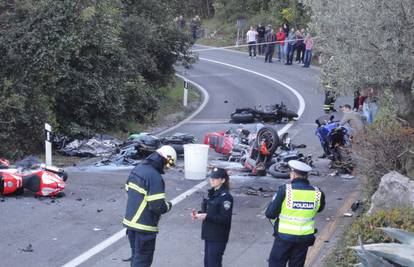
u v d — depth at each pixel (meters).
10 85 20.27
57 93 21.78
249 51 48.72
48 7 21.44
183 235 12.34
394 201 10.89
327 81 13.62
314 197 8.77
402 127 12.98
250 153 18.12
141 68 28.42
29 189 14.93
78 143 20.73
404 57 11.91
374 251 7.52
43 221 13.09
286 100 31.62
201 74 40.62
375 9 11.94
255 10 62.94
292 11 51.62
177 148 19.81
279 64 44.38
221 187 9.20
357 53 12.27
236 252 11.41
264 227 12.91
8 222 12.98
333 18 12.45
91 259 11.00
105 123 23.56
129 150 19.25
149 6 31.03
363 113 20.77
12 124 19.89
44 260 10.91
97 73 22.89
